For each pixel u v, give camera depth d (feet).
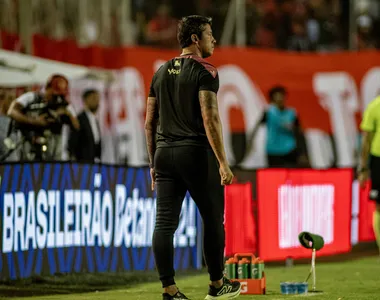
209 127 63.31
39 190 86.79
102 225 94.84
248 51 164.35
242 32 188.03
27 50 137.59
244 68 164.25
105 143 148.87
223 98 163.53
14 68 118.83
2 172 82.33
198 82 64.08
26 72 119.65
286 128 161.48
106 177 95.35
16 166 83.87
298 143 164.96
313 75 167.84
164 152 64.95
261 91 164.86
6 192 82.74
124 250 98.02
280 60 165.89
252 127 163.73
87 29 179.73
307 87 167.53
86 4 180.24
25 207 85.05
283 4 209.05
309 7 211.41
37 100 110.42
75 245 91.20
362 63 168.55
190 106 64.39
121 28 189.67
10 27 136.77
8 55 118.73
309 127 167.63
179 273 101.19
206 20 66.59
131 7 204.74
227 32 190.60
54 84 111.45
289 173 112.88
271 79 165.58
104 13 184.34
